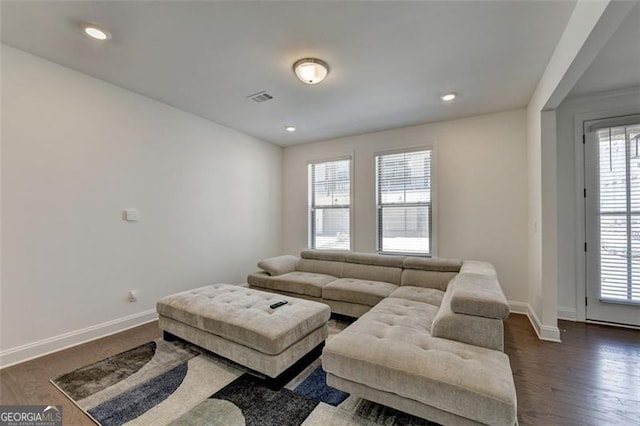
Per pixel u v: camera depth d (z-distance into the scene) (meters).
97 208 2.77
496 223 3.62
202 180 3.83
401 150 4.22
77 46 2.25
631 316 3.00
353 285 3.24
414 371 1.45
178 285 3.51
